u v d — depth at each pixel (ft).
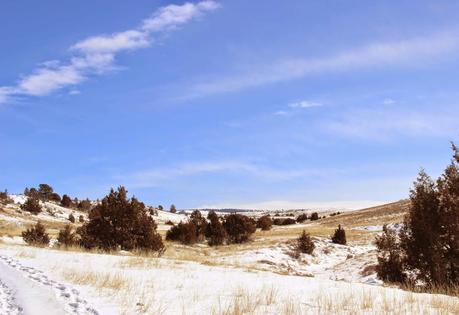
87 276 37.50
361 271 82.07
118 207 82.38
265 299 31.86
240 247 128.47
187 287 36.78
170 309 27.78
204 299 31.55
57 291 30.50
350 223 226.38
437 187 52.01
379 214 238.07
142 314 25.68
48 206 278.46
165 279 40.86
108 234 80.69
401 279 52.37
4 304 25.80
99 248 79.66
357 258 97.25
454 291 40.98
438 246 49.70
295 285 40.47
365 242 136.67
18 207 242.78
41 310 24.31
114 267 48.34
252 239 153.99
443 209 50.52
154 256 68.59
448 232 49.88
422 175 53.01
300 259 110.11
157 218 322.55
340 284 42.60
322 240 132.77
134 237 82.12
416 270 52.65
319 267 106.32
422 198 51.72
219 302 29.01
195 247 138.21
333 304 29.96
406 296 34.12
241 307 28.35
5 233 117.80
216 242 144.87
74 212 291.17
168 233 146.41
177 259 68.69
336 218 271.08
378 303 30.89
